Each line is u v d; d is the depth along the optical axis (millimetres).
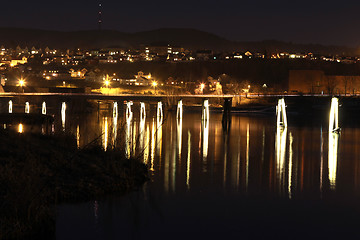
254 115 197625
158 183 48188
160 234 33469
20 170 36844
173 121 156000
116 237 32250
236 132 118750
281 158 73500
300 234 34875
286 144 93812
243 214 39375
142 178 48344
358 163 69375
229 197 44906
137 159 50719
